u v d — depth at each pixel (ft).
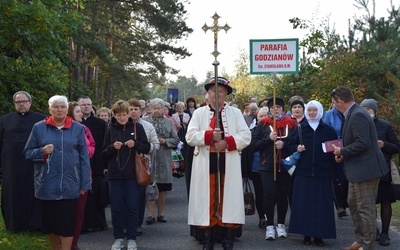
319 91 60.70
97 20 99.60
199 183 24.29
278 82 72.33
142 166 25.86
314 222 26.94
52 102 21.91
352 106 24.27
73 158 21.99
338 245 27.35
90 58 108.68
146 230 30.60
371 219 23.75
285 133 29.25
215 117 24.30
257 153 30.94
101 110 33.09
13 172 27.76
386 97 51.08
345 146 24.17
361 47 57.88
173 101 91.97
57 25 50.55
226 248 24.53
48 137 21.86
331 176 27.30
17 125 28.04
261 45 30.45
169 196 42.60
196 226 26.94
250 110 48.32
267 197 28.58
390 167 26.71
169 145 32.42
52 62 54.60
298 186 27.35
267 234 28.35
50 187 21.65
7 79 51.03
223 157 24.30
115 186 25.94
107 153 25.93
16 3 46.37
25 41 52.21
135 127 26.35
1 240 25.58
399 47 54.80
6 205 27.91
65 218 21.97
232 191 24.09
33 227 27.81
